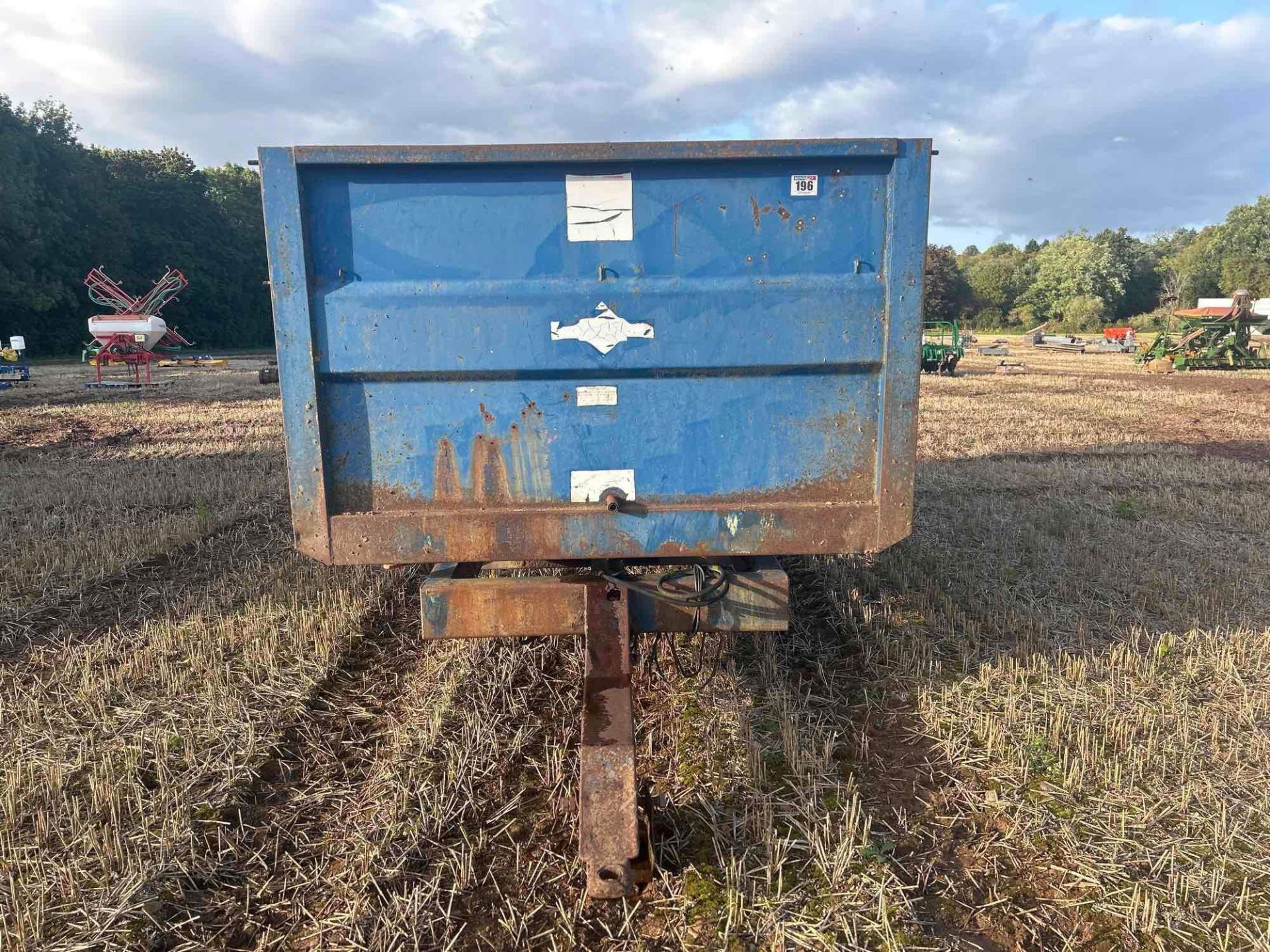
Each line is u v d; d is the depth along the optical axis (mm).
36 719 4133
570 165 3166
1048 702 4281
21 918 2766
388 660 4965
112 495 9484
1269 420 16125
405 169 3146
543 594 3412
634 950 2682
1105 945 2744
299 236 3127
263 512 8648
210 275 66938
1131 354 43594
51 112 51875
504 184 3174
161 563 6918
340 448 3328
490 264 3215
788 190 3221
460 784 3586
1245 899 2896
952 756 3822
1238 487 9820
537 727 4141
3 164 44375
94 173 54094
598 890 2742
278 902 2926
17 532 7855
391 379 3279
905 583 6195
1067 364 35219
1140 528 7832
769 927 2771
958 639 5152
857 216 3254
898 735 4070
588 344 3258
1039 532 7570
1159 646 4816
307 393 3229
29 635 5340
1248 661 4812
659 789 3572
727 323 3264
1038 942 2748
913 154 3176
